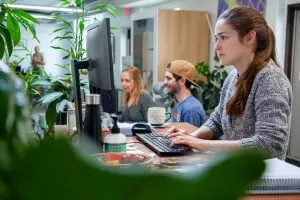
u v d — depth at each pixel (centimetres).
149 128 183
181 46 490
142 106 279
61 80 195
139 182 20
